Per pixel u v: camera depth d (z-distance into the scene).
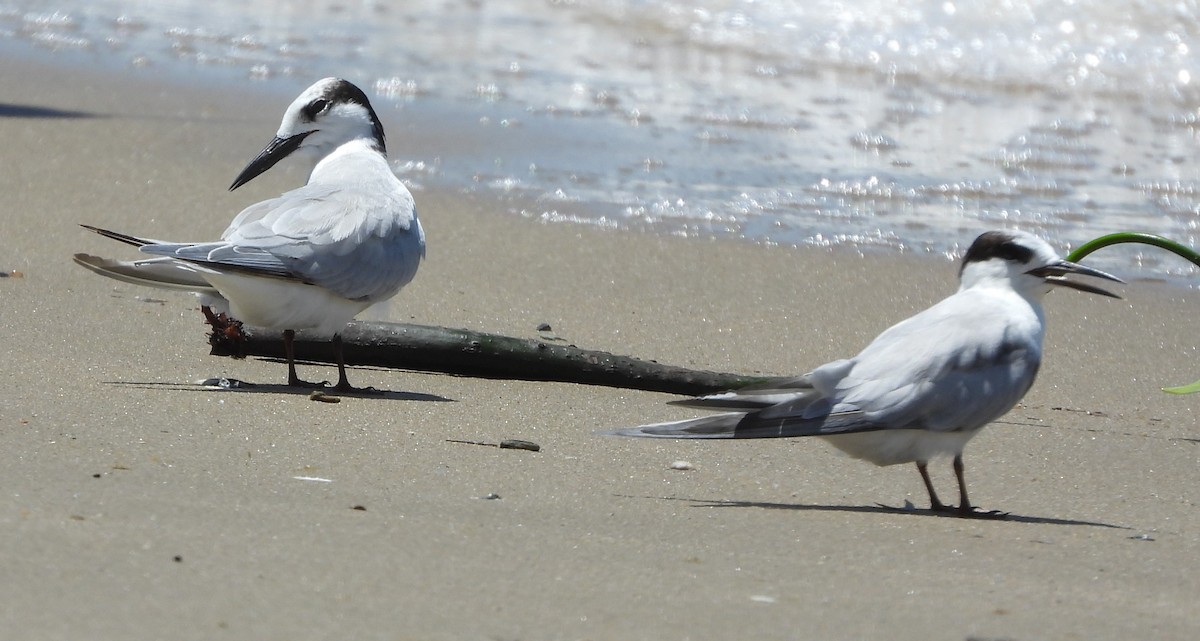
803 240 16.48
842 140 20.94
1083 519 8.88
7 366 10.73
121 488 7.70
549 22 27.81
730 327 13.57
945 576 7.38
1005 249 9.16
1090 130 21.73
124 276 11.02
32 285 13.23
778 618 6.43
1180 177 19.47
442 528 7.48
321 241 10.82
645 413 10.88
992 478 9.85
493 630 5.96
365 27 27.30
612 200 17.69
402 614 6.04
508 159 19.30
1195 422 11.59
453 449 9.52
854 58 25.36
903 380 8.62
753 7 28.00
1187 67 24.31
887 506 8.91
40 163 17.75
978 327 8.84
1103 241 11.27
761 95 23.34
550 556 7.13
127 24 27.03
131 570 6.25
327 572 6.52
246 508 7.52
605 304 14.02
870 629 6.36
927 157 20.19
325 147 12.30
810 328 13.65
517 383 11.73
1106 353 13.41
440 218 16.72
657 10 28.05
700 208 17.55
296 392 10.81
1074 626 6.62
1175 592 7.32
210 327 12.56
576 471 9.21
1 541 6.46
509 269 14.97
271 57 24.80
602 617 6.25
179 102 21.58
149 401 10.05
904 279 15.27
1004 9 26.52
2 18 27.14
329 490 8.18
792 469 9.65
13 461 8.13
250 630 5.69
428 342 11.90
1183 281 15.58
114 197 16.56
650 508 8.45
